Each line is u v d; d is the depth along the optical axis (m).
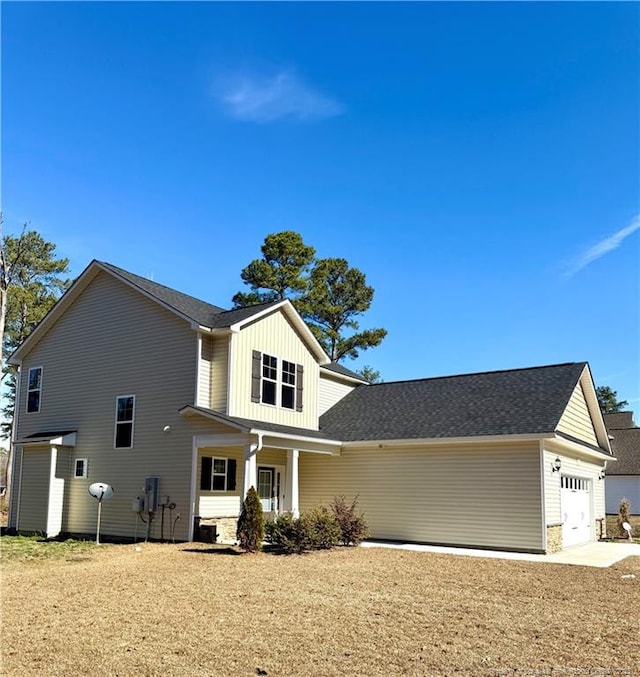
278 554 13.77
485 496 16.34
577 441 17.67
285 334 19.44
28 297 31.62
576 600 9.38
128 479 17.62
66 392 19.62
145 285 18.66
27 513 18.89
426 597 9.32
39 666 5.75
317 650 6.39
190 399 16.81
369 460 18.58
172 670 5.68
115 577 10.48
